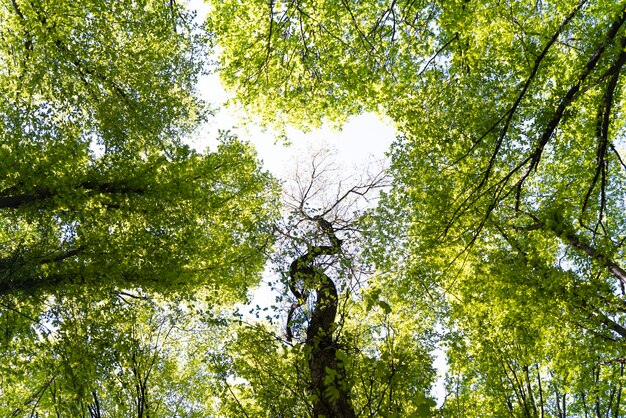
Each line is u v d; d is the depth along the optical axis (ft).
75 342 33.71
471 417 38.34
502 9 29.37
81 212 36.19
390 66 39.55
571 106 32.60
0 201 32.48
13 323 31.96
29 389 37.40
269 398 26.00
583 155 36.58
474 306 39.73
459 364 38.60
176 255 40.19
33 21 33.94
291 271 32.53
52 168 35.55
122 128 41.47
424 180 39.34
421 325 39.83
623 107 37.65
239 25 39.91
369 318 33.55
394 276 40.16
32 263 33.37
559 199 36.78
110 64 39.70
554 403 42.29
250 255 43.14
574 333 36.73
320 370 24.71
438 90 38.22
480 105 34.81
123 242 37.52
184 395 44.75
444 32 37.06
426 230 38.50
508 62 33.94
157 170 41.27
